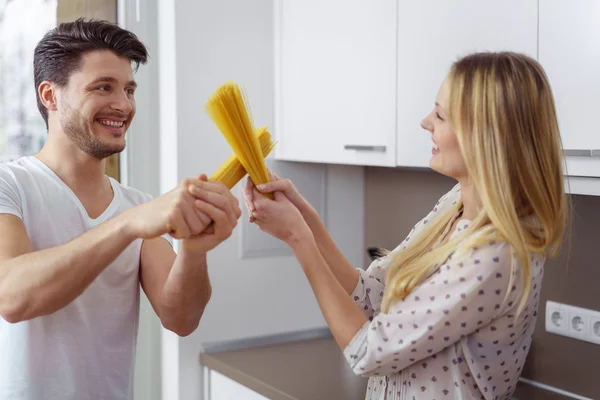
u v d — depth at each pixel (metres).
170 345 2.26
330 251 1.47
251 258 2.33
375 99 1.92
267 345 2.35
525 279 1.20
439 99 1.27
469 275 1.19
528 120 1.20
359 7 1.96
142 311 2.36
